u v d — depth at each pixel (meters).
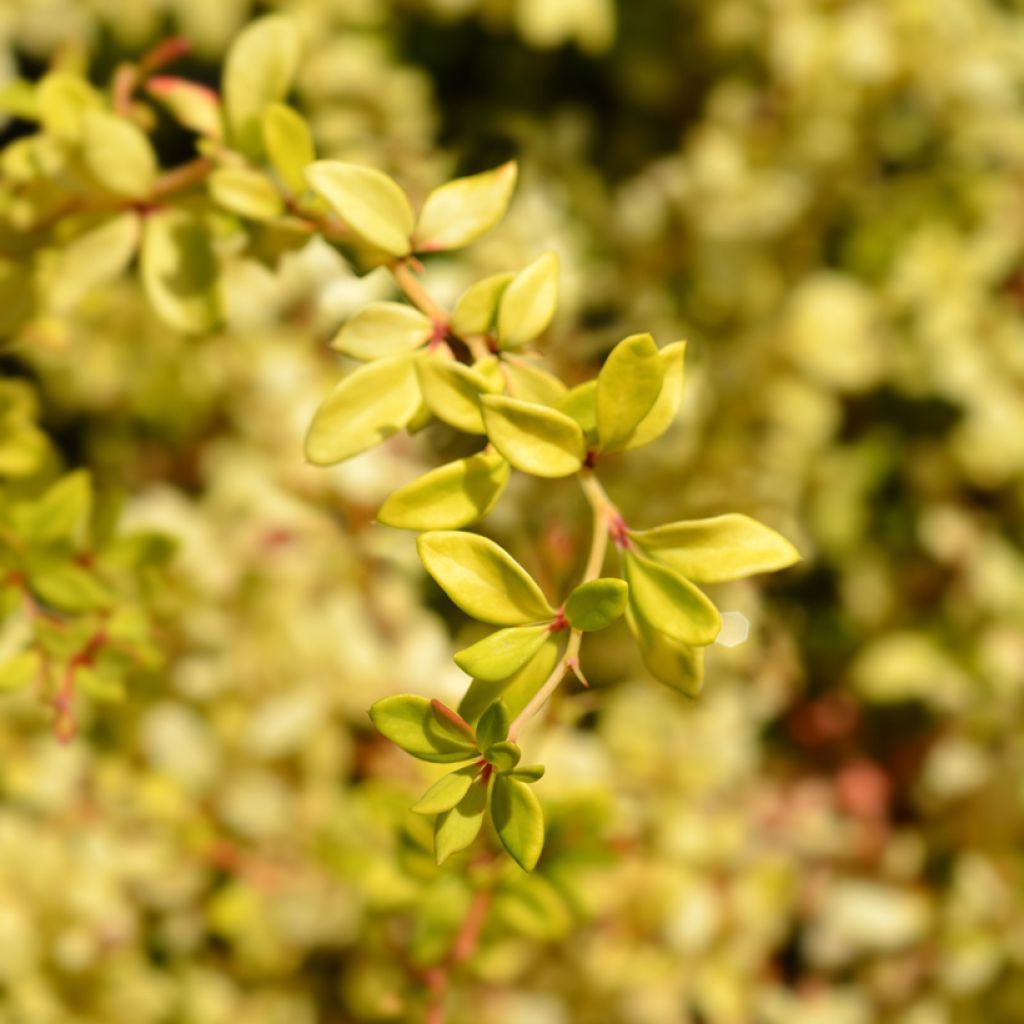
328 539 0.72
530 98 0.95
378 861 0.53
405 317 0.43
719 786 0.73
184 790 0.70
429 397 0.40
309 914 0.67
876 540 0.91
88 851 0.68
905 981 0.78
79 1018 0.68
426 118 0.86
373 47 0.87
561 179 0.90
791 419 0.85
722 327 0.87
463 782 0.40
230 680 0.70
